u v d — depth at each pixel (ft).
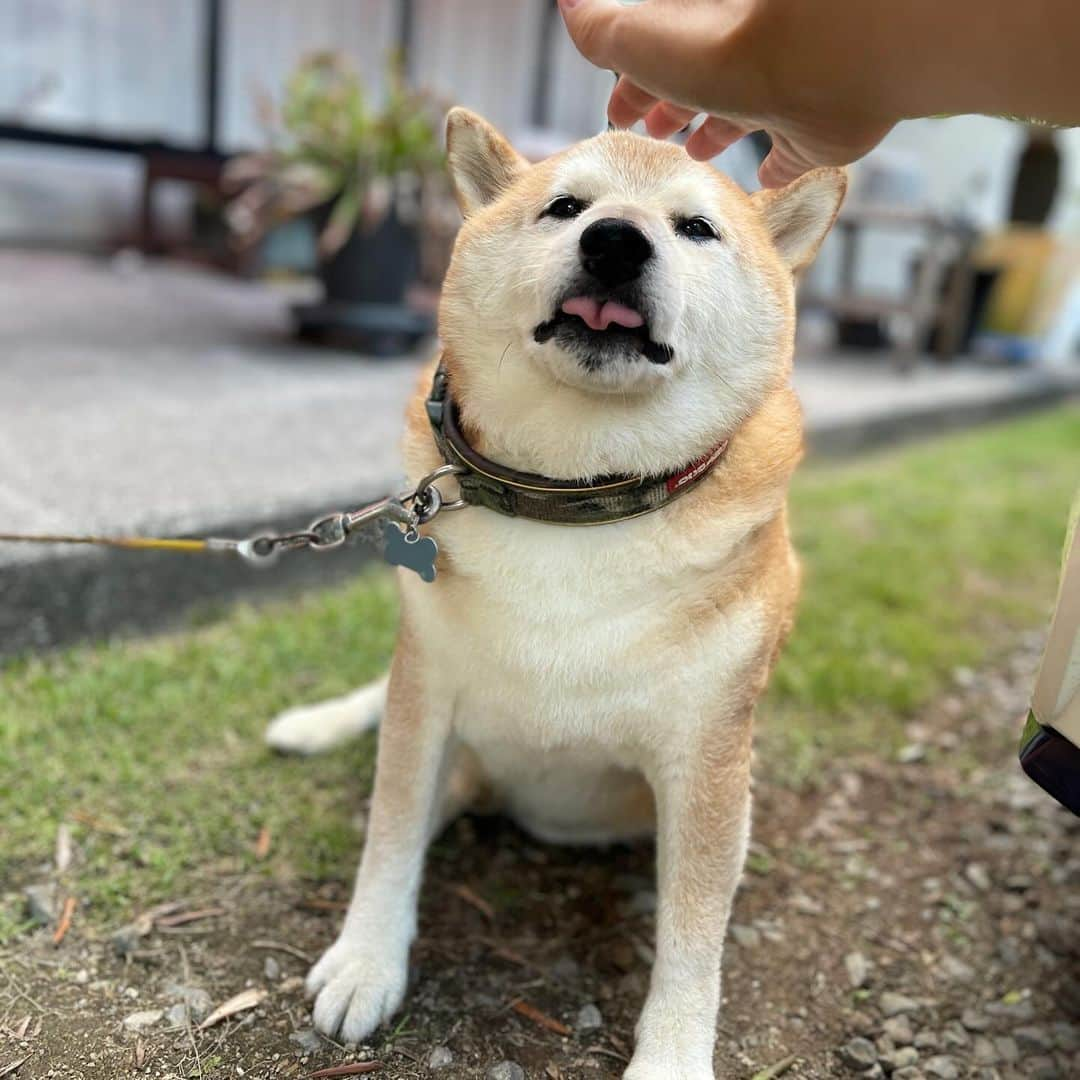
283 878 2.41
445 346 1.96
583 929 2.39
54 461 3.88
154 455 4.10
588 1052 2.06
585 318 1.72
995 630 4.28
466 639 1.96
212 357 6.09
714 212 1.90
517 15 10.30
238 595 3.61
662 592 1.89
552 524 1.89
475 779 2.55
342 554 3.93
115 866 2.38
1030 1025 2.22
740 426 1.94
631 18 1.63
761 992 2.26
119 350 5.99
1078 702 1.80
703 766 1.99
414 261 6.68
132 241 9.87
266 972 2.15
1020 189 10.48
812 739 3.28
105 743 2.78
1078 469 6.77
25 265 8.54
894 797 3.03
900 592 4.35
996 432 7.89
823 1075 2.07
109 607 3.27
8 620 3.04
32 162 9.20
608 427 1.83
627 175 1.90
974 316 10.00
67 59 8.70
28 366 5.36
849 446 6.42
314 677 3.26
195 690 3.06
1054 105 1.47
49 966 2.11
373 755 2.88
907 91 1.50
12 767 2.63
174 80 9.18
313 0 9.37
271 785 2.72
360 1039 2.00
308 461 4.22
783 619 2.20
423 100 6.12
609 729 1.99
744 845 2.06
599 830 2.57
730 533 1.90
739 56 1.52
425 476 2.00
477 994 2.16
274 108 7.71
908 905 2.57
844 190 2.06
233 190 8.60
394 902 2.12
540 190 1.91
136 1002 2.05
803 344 9.72
